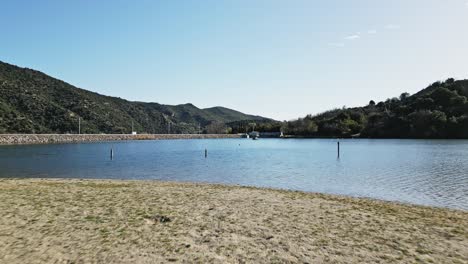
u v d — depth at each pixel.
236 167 41.03
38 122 138.00
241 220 12.53
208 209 14.34
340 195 20.72
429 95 142.62
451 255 9.05
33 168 39.88
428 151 64.62
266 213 13.74
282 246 9.67
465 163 42.56
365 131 145.00
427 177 30.55
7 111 128.00
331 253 9.15
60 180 27.06
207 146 103.81
